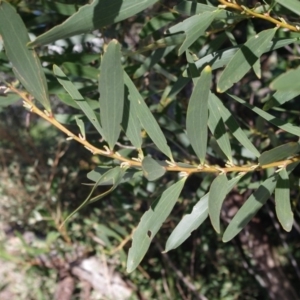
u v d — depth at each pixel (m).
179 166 0.38
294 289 1.04
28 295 1.26
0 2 0.36
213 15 0.39
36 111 0.38
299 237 1.17
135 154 0.60
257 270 1.07
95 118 0.39
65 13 0.49
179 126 0.59
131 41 0.66
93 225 1.06
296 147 0.36
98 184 0.37
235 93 0.77
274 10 0.42
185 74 0.43
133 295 1.20
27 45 0.36
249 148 0.41
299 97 0.73
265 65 0.80
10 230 1.32
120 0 0.37
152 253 1.24
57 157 1.18
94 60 0.55
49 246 1.11
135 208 0.91
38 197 1.24
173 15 0.50
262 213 1.06
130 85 0.39
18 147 1.25
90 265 1.21
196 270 1.25
